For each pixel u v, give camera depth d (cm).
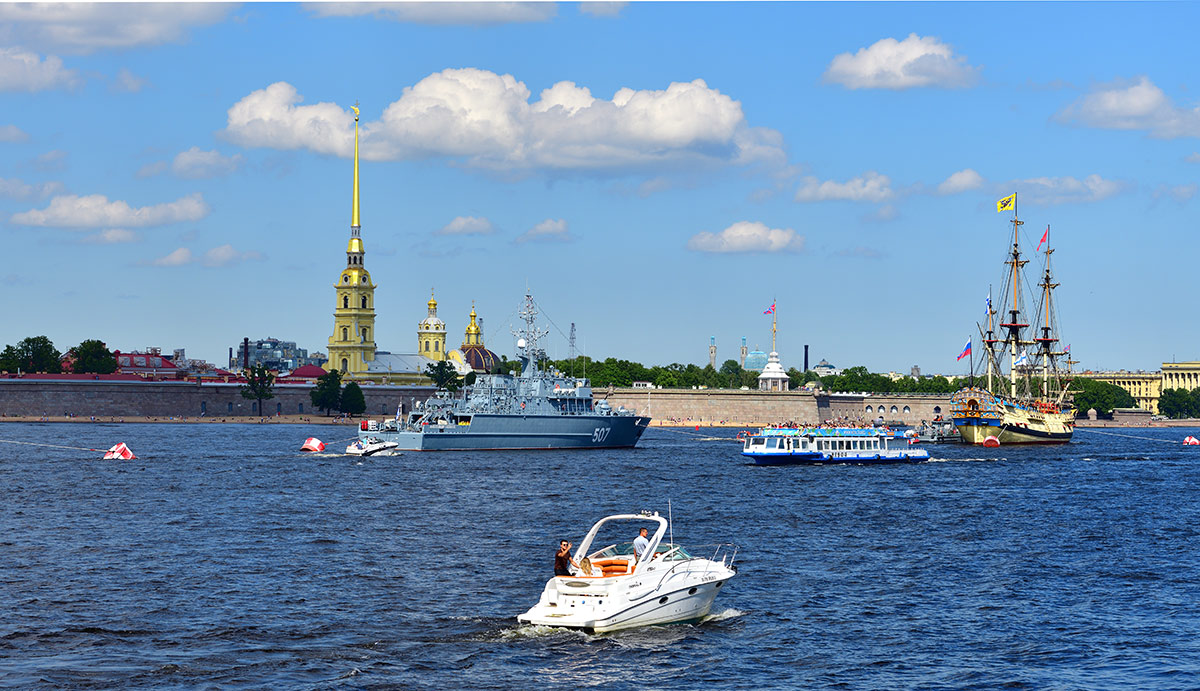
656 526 9800
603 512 10894
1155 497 12925
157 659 5378
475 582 7100
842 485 14175
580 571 5928
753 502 11931
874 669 5347
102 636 5775
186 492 12700
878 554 8344
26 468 16088
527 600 6588
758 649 5625
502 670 5259
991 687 5112
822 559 8088
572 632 5816
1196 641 5841
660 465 17425
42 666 5256
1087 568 7806
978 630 6041
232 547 8519
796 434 18325
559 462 17700
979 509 11431
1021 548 8700
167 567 7625
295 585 7006
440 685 5056
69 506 11256
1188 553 8500
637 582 5853
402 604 6469
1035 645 5756
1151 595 6912
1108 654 5606
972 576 7475
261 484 13688
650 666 5341
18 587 6925
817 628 6034
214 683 5047
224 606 6425
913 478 15475
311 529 9538
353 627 5962
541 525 9888
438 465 16775
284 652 5509
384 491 12862
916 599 6744
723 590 6925
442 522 10050
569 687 5056
